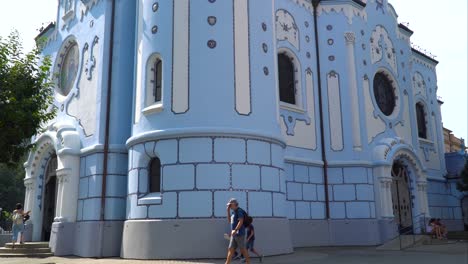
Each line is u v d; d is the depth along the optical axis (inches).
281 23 858.8
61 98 882.8
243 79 639.1
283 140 668.7
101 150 713.0
